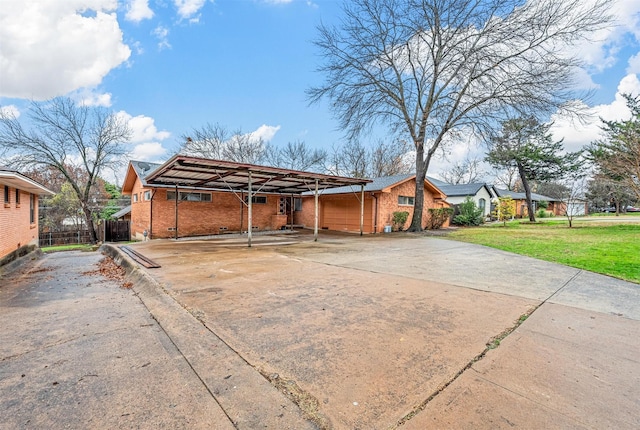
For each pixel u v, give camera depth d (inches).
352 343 105.2
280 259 284.5
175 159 321.4
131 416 69.3
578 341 106.2
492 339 107.7
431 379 82.6
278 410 71.2
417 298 157.8
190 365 92.7
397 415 68.2
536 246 353.4
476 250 339.9
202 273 221.0
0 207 283.7
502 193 1257.4
